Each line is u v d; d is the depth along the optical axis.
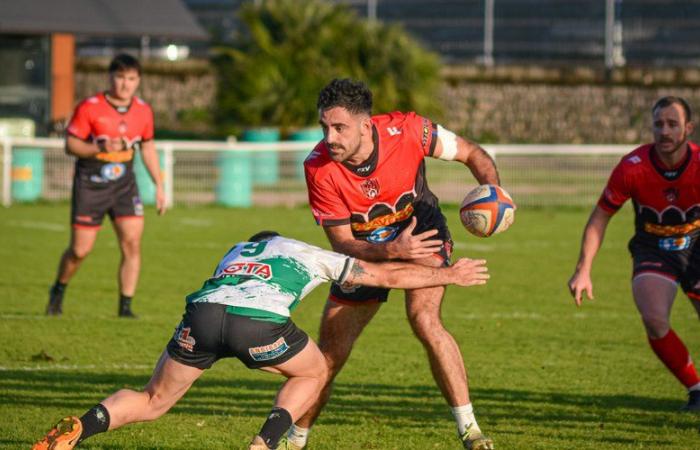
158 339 15.10
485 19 60.62
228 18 61.34
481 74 57.25
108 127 16.00
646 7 58.66
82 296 18.86
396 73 49.84
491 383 12.80
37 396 11.70
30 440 9.80
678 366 11.49
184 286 20.05
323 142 9.44
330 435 10.34
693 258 11.52
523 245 26.97
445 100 57.09
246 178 36.03
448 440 10.20
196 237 27.33
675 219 11.39
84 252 16.42
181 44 52.56
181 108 56.94
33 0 45.16
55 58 47.97
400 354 14.49
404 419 11.03
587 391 12.46
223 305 8.12
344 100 8.70
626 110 56.88
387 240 9.69
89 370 13.10
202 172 35.94
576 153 38.09
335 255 8.48
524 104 57.47
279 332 8.22
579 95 57.09
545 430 10.60
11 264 22.56
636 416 11.25
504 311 18.06
